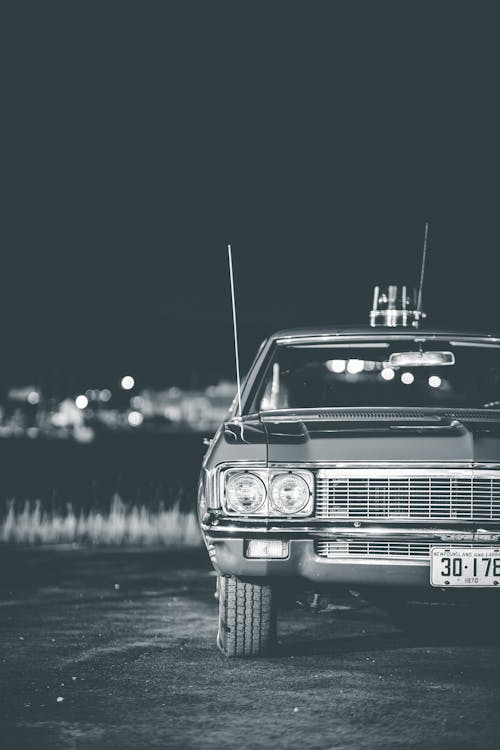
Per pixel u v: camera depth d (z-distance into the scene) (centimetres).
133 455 5138
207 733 564
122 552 1524
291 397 877
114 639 836
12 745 545
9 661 751
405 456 688
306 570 695
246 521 698
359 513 691
